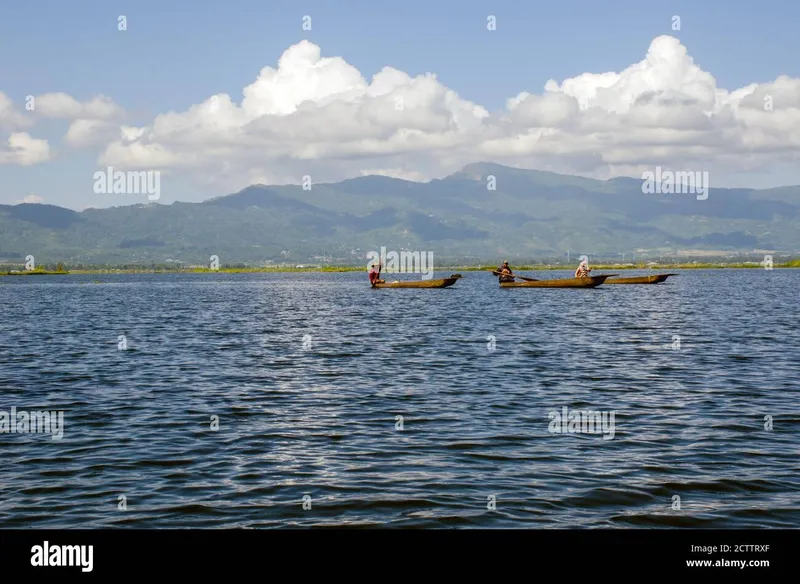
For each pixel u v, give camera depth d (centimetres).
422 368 3612
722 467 1925
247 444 2178
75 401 2817
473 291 12862
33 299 12588
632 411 2572
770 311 7331
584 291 12162
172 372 3531
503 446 2141
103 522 1611
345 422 2447
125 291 16600
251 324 6500
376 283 14025
